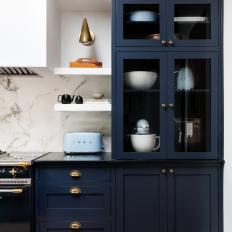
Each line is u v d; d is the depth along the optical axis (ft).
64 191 6.31
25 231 6.10
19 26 6.47
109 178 6.39
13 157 6.68
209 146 6.63
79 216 6.35
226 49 6.45
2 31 6.48
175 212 6.40
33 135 7.82
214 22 6.56
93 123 7.80
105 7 7.63
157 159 6.50
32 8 6.46
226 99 6.45
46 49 6.48
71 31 7.81
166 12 6.56
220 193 6.46
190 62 6.69
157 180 6.41
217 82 6.57
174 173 6.40
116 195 6.37
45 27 6.46
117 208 6.37
